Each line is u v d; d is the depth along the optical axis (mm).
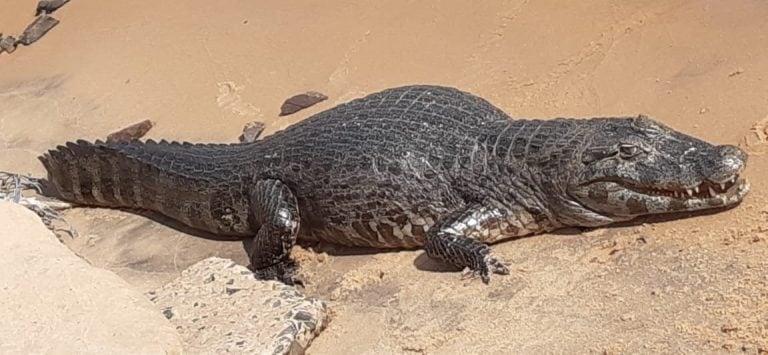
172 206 3809
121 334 2939
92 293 3041
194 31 4750
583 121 3344
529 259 3268
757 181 3260
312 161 3490
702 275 3037
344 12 4578
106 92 4586
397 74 4191
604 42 4000
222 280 3314
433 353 3049
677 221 3225
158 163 3799
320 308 3191
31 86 4762
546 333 3008
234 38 4641
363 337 3152
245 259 3631
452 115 3477
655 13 4047
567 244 3283
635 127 3252
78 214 4004
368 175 3414
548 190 3295
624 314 2994
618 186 3227
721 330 2883
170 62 4629
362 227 3451
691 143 3213
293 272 3477
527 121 3416
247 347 3074
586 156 3244
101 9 5094
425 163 3395
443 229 3328
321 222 3506
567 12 4191
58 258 3139
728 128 3471
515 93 3916
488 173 3352
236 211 3668
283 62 4430
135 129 4289
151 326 2979
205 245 3725
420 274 3334
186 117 4316
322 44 4453
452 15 4371
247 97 4320
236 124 4203
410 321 3164
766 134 3398
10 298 3025
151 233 3822
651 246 3172
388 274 3367
